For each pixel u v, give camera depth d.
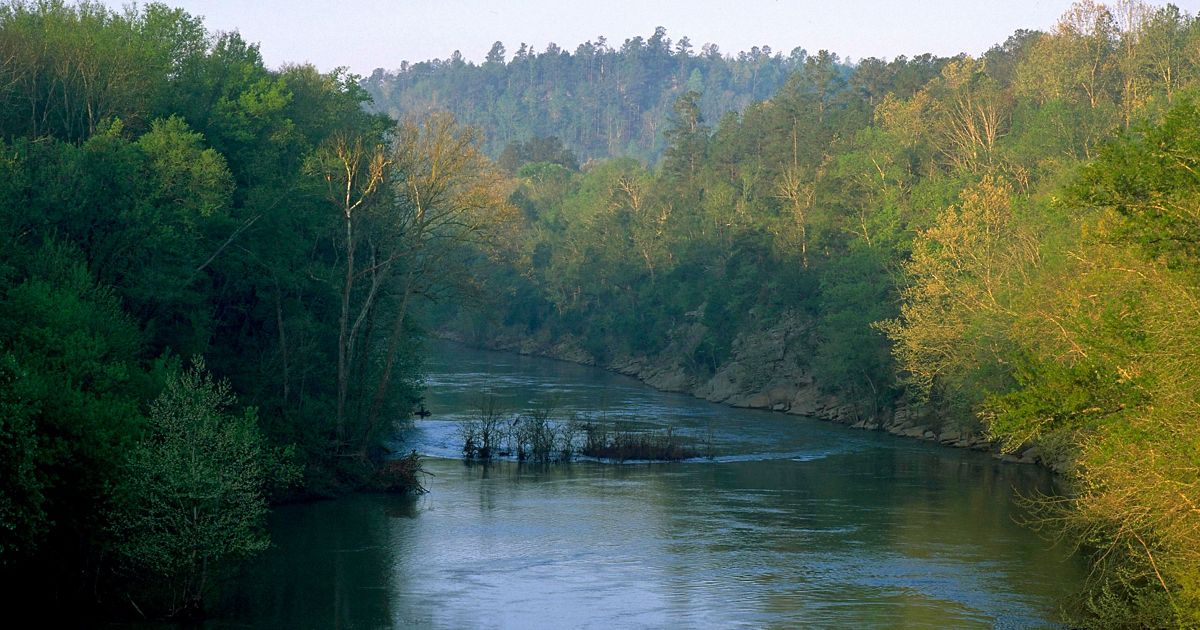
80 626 30.92
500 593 35.84
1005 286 63.88
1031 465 63.53
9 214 39.97
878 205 97.69
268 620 32.19
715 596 35.56
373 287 56.62
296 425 52.34
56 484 29.47
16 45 52.62
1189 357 26.52
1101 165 29.41
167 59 60.34
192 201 48.25
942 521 47.62
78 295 37.59
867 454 68.94
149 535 31.09
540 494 54.44
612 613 33.59
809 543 43.44
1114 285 34.62
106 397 32.56
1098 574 37.19
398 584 36.72
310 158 55.75
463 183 59.91
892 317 83.12
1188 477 25.92
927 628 31.92
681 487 56.62
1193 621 26.64
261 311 57.75
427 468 62.62
